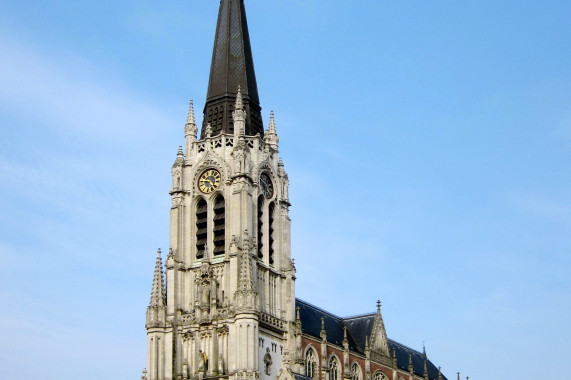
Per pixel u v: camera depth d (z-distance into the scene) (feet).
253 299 462.60
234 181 492.13
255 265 483.10
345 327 558.56
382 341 590.55
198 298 483.51
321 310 579.48
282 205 522.88
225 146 506.89
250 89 535.19
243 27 552.00
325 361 520.83
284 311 502.38
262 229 502.38
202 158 510.58
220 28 549.95
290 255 517.55
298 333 498.28
